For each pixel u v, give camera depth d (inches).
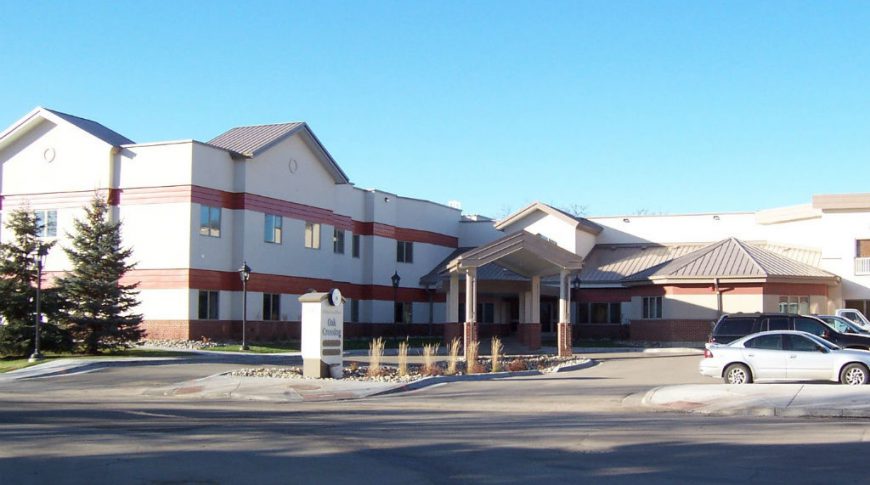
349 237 2015.3
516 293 1943.9
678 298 1681.8
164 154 1562.5
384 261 2102.6
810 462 459.5
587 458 474.0
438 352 1588.3
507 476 422.3
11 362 1194.0
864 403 724.0
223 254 1614.2
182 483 401.1
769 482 407.2
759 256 1705.2
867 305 1699.1
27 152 1668.3
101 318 1305.4
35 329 1247.5
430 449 504.7
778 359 917.8
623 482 407.5
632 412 735.1
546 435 566.9
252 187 1658.5
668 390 850.1
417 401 833.5
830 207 1731.1
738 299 1633.9
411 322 2191.2
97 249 1330.0
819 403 727.7
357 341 1859.0
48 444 508.1
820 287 1678.2
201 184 1561.3
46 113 1628.9
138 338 1358.3
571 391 900.0
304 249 1811.0
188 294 1524.4
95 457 464.8
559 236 2074.3
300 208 1801.2
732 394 794.8
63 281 1306.6
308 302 1022.4
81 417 660.7
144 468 434.9
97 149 1601.9
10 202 1674.5
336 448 504.1
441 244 2314.2
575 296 2062.0
